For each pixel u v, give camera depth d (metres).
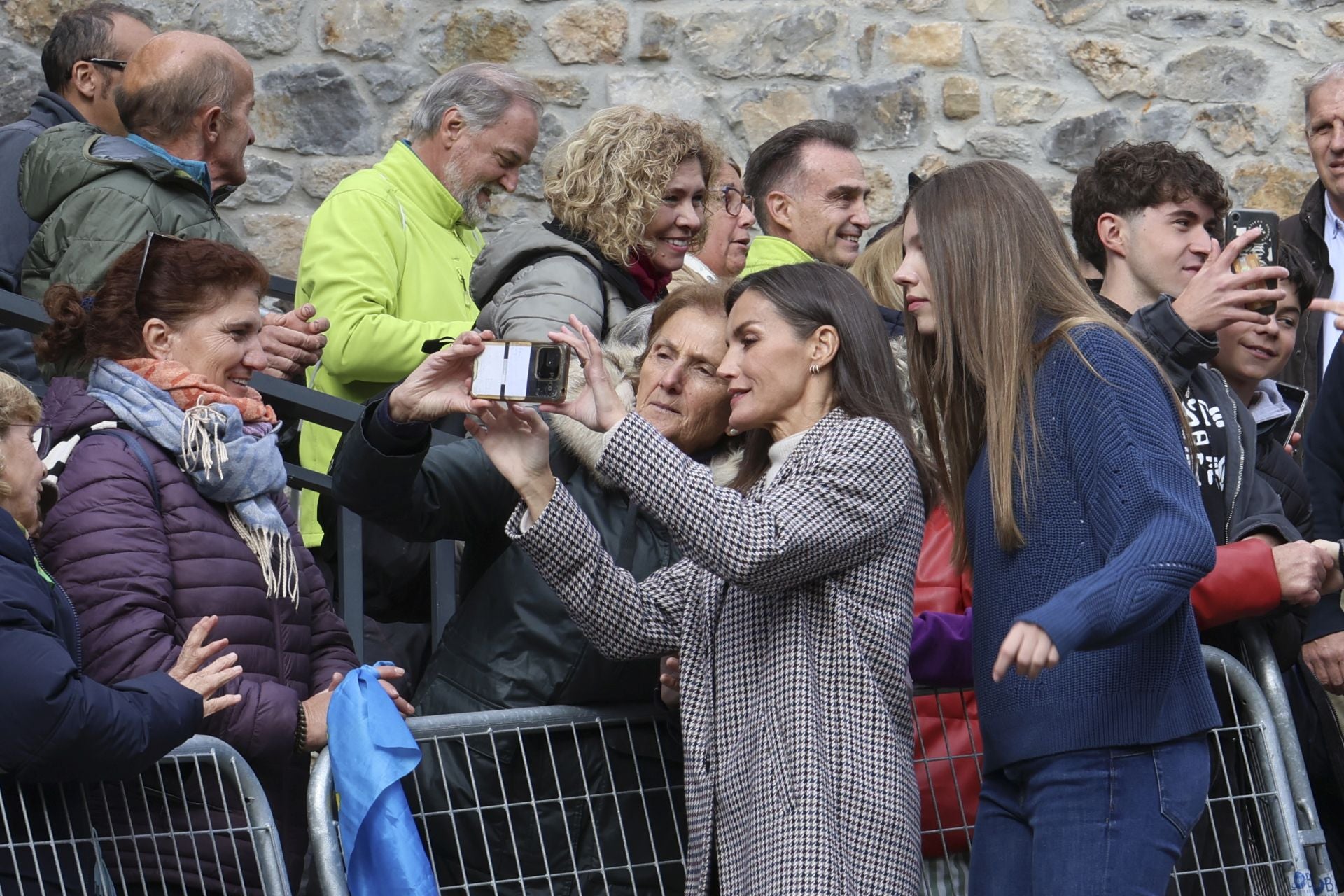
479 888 5.27
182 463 5.22
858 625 4.71
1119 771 4.56
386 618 6.93
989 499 4.77
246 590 5.23
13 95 10.62
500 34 11.38
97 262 6.39
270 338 6.74
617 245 6.75
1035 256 4.82
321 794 5.01
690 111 11.53
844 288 5.01
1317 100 9.47
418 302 7.88
